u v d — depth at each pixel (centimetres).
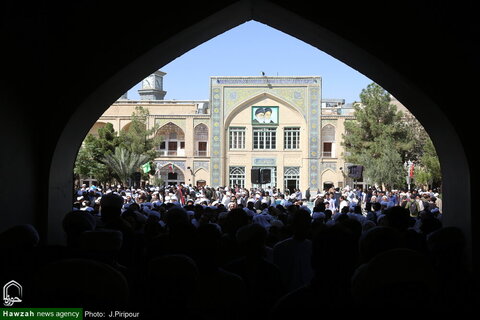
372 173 3133
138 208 831
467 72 580
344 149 3731
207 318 266
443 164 679
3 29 506
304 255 408
